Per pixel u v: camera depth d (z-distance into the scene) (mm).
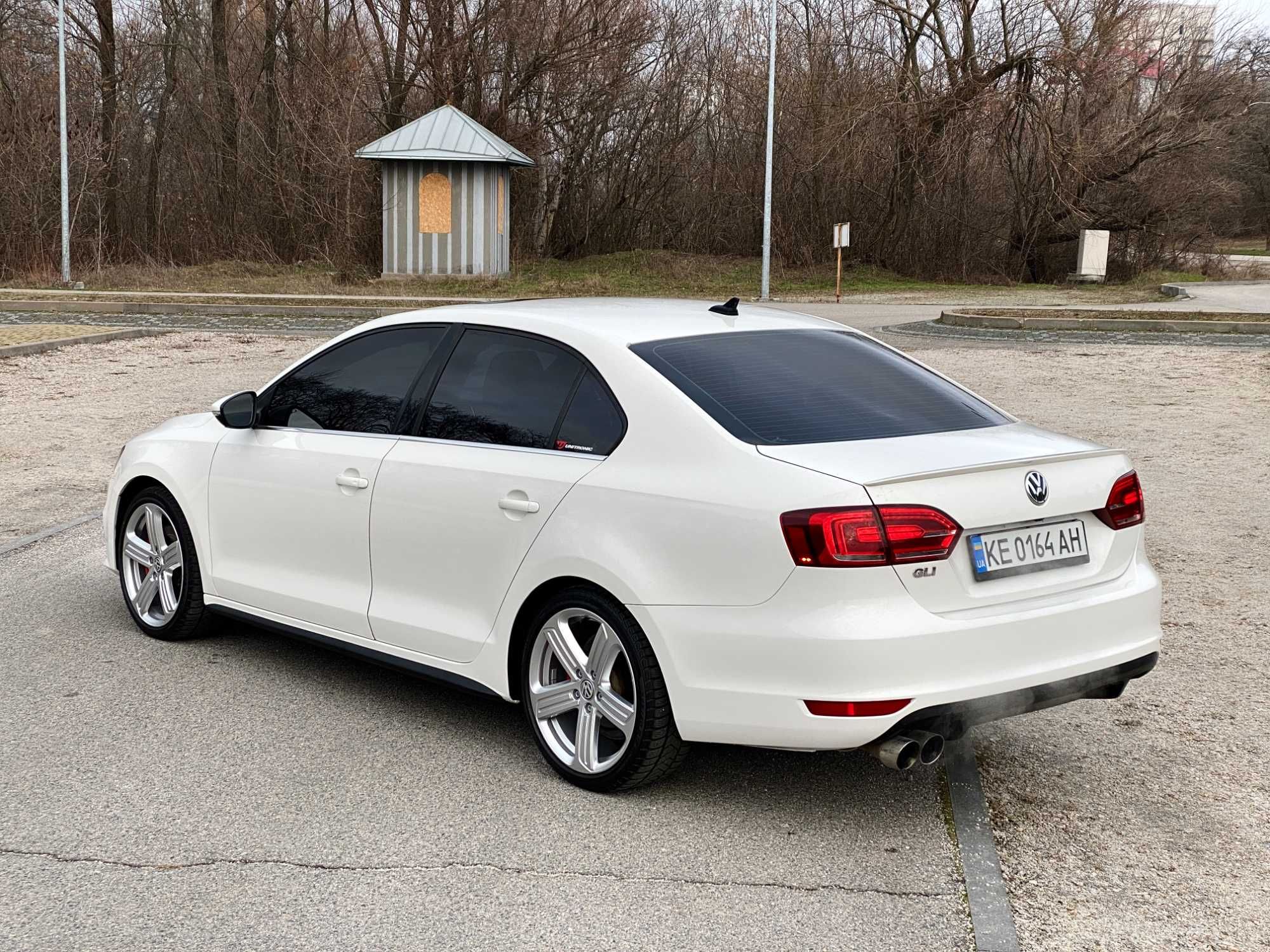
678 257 38531
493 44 37781
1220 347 17828
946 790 4164
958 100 35312
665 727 3867
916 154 36594
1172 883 3504
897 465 3654
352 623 4812
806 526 3529
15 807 3934
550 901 3365
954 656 3561
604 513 3955
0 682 5129
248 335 20172
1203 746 4543
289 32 39531
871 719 3490
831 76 37375
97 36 39250
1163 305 27219
